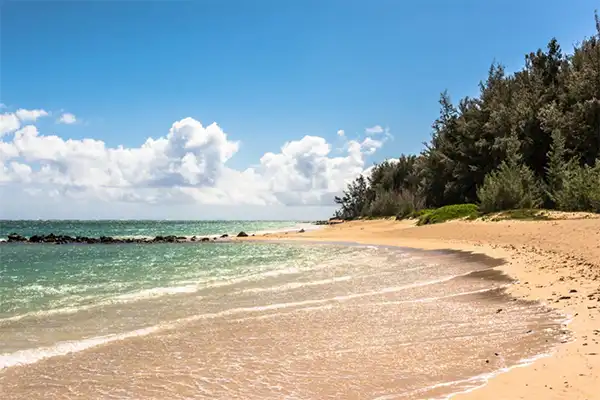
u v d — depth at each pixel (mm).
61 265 21531
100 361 6820
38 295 12641
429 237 31625
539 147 44688
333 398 5305
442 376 5867
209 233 70312
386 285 13375
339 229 56031
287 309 10312
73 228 94375
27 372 6379
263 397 5410
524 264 15750
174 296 12141
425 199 60188
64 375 6250
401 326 8539
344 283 13930
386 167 90750
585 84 40656
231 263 21016
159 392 5633
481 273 14914
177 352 7227
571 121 39781
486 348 6961
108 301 11516
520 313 9125
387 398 5230
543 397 4973
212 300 11516
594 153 39344
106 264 21781
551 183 38156
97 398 5477
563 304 9500
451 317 9117
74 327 8852
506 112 47219
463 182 53812
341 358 6777
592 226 21719
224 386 5789
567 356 6289
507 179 37906
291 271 17203
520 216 33000
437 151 58688
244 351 7230
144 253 29078
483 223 32438
